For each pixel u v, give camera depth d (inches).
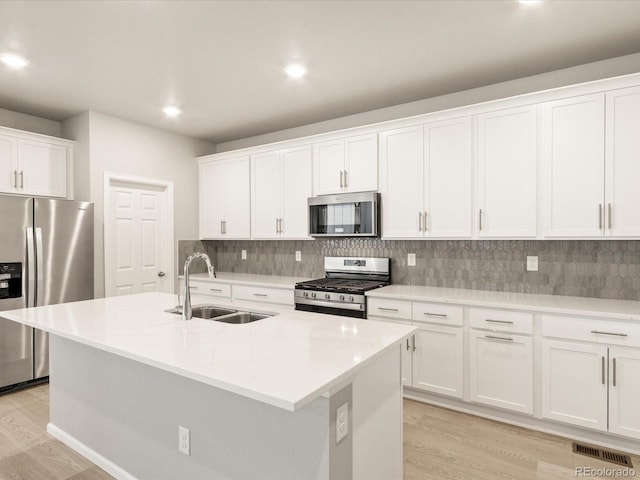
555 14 86.5
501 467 86.0
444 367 114.0
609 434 93.0
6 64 111.1
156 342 66.9
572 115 103.0
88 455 89.9
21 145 141.5
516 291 123.5
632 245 106.4
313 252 170.1
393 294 122.3
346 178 144.3
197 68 114.3
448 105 134.0
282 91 131.7
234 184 180.1
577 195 102.6
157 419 76.2
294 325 79.1
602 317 91.4
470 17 87.8
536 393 100.7
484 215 116.6
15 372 127.9
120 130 161.2
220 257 203.9
